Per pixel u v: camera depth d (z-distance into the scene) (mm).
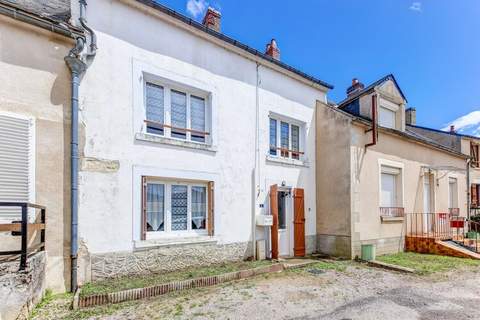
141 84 6387
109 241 5699
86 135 5578
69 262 5184
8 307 3420
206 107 7688
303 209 9461
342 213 9172
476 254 9273
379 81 11539
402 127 12250
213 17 8906
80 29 5535
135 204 6059
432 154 12781
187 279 5723
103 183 5707
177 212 6906
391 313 4512
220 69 7848
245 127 8289
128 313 4312
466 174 15008
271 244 8375
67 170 5281
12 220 4688
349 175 9094
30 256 4277
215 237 7301
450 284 6227
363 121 9367
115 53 6055
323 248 9570
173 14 6793
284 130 9656
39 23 5062
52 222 5059
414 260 8797
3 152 4672
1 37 4785
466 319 4305
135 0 6293
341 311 4570
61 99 5305
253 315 4344
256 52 8461
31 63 5043
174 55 6961
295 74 9648
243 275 6543
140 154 6234
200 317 4219
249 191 8227
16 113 4820
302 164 9664
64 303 4602
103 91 5836
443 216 12109
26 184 4844
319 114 10219
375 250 8977
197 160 7168
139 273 6008
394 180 10969
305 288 5773
